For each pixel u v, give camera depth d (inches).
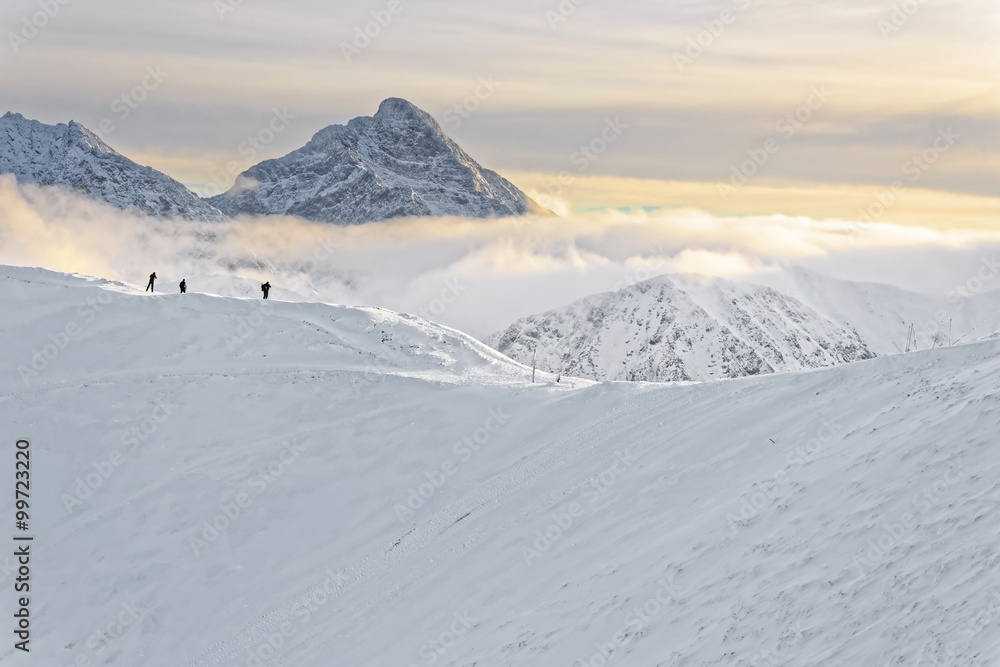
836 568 762.2
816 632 690.2
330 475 1563.7
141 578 1369.3
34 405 1701.5
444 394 1787.6
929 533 735.7
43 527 1470.2
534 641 913.5
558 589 1031.6
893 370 1192.2
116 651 1259.8
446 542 1323.8
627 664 794.8
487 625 1026.7
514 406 1729.8
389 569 1300.4
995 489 746.2
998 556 650.8
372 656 1075.3
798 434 1128.2
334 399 1766.7
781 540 859.4
